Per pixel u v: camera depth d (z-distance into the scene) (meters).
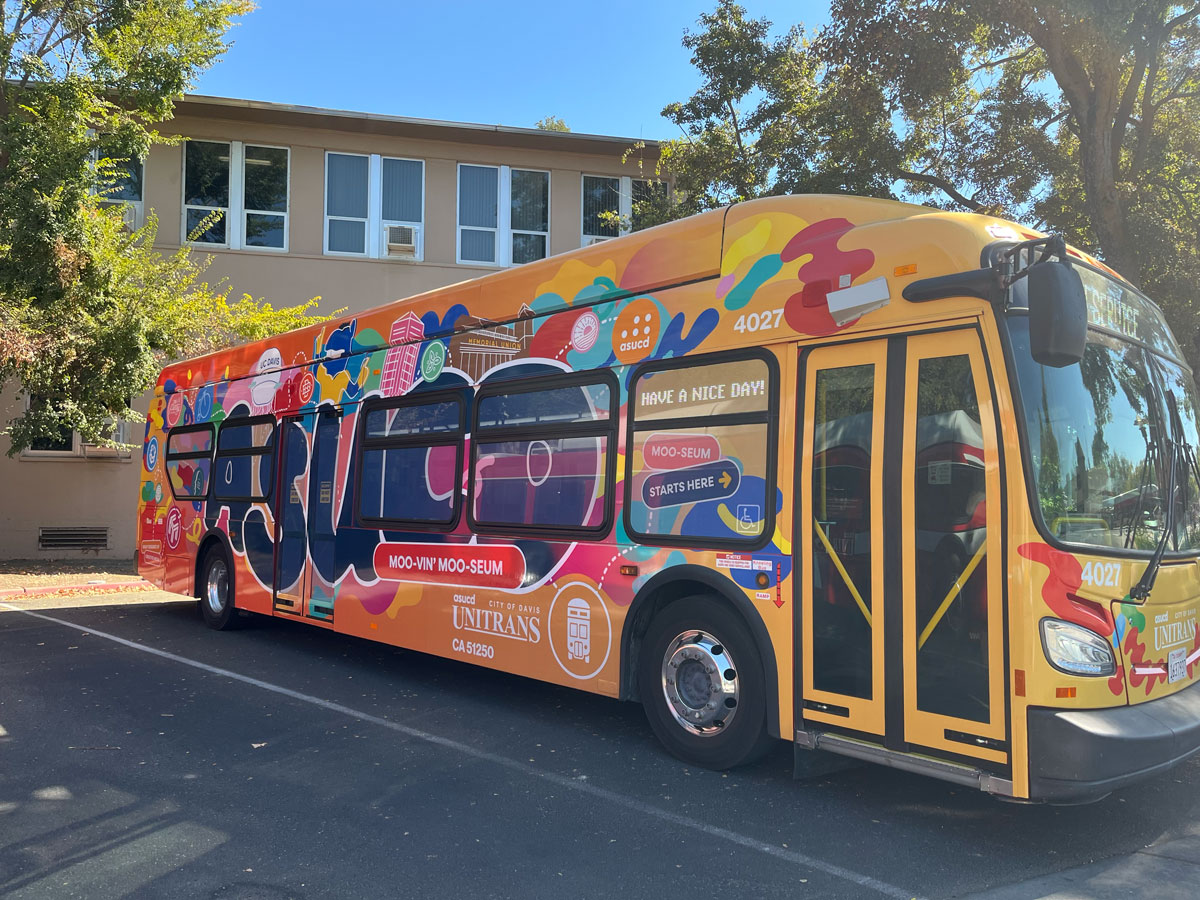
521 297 6.57
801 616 4.61
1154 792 4.91
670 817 4.49
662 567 5.31
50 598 13.34
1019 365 4.02
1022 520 3.88
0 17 13.86
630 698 5.53
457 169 19.28
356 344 8.34
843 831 4.32
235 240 18.17
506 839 4.21
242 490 9.91
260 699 6.99
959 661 4.02
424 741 5.84
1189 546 4.72
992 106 11.57
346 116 18.11
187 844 4.15
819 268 4.73
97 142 14.05
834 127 11.94
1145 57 9.32
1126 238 9.23
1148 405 4.66
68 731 6.03
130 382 14.62
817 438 4.64
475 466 6.82
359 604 7.95
